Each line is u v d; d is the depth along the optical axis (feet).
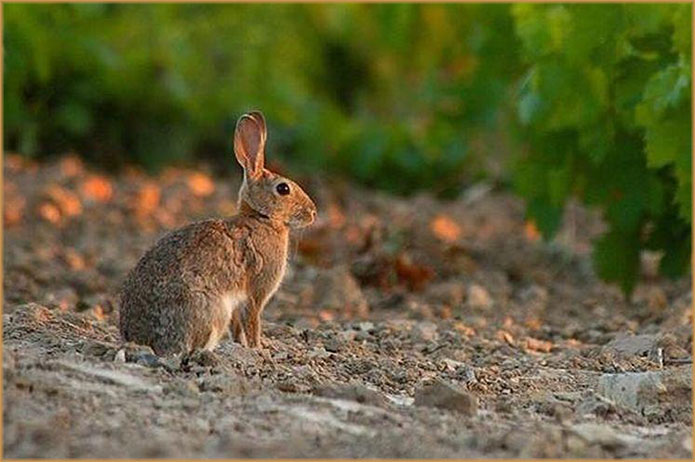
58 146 71.00
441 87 69.56
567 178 51.26
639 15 47.91
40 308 38.65
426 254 57.41
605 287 54.54
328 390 31.50
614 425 31.45
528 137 56.18
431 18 77.51
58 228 59.41
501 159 72.95
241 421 28.96
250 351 35.50
